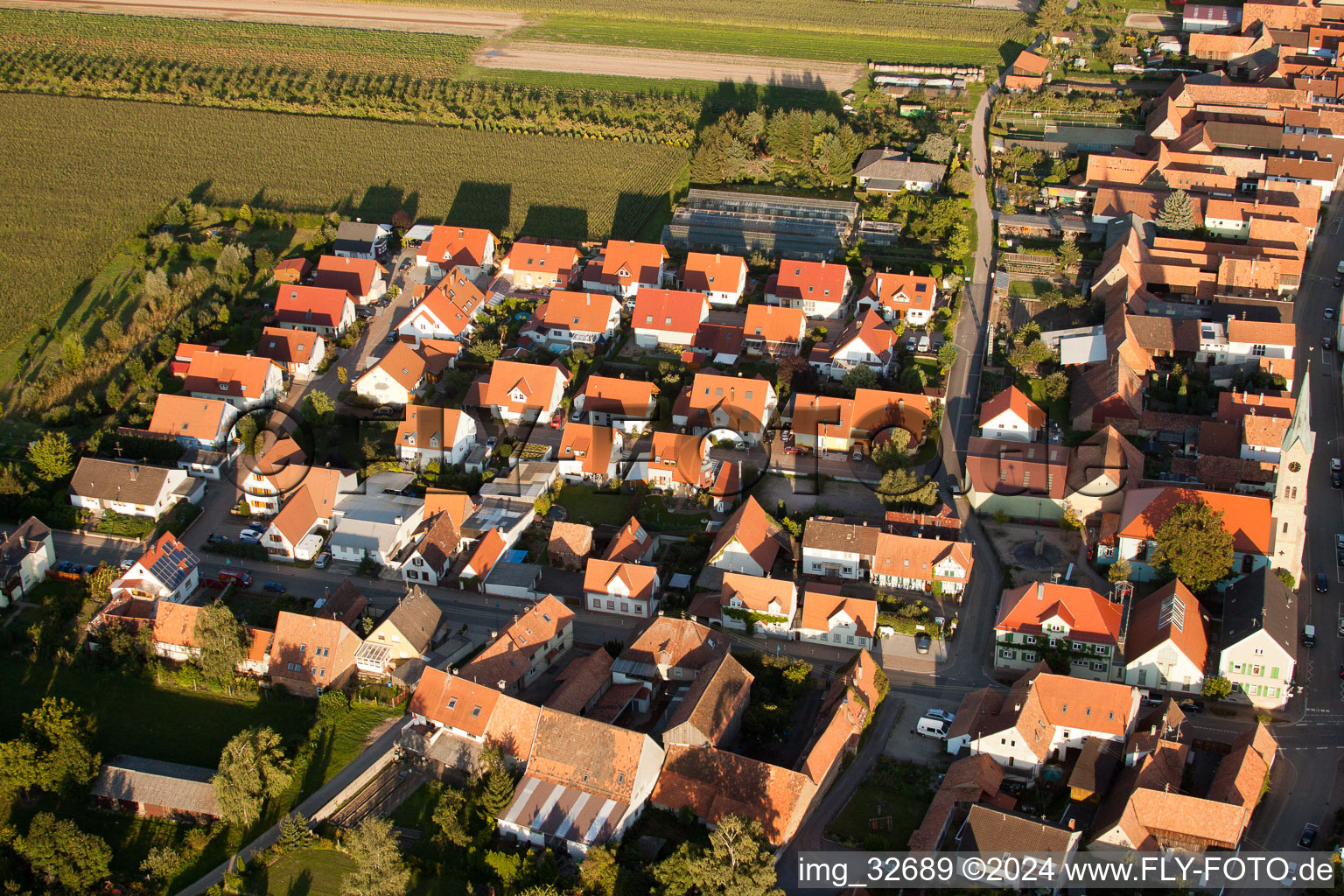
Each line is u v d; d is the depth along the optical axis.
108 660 146.75
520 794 125.88
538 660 146.62
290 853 123.25
